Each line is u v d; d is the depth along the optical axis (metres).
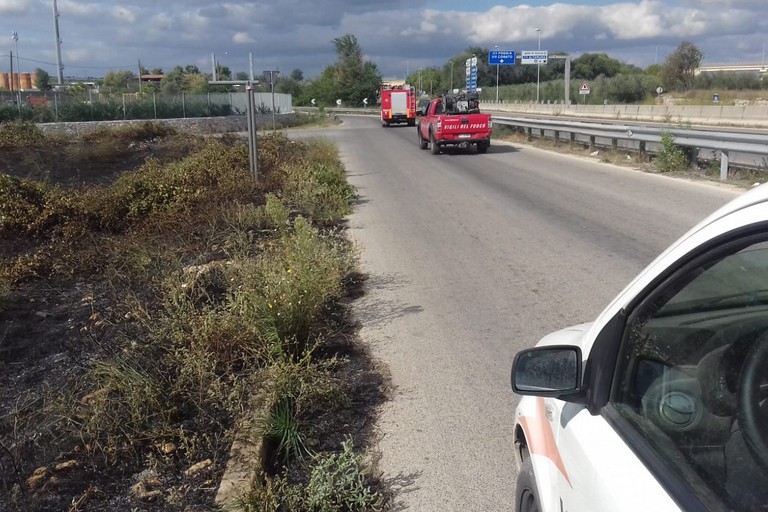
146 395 4.54
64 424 4.49
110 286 7.39
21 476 3.96
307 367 4.86
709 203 11.56
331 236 9.64
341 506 3.64
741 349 1.70
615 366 2.00
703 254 1.66
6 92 47.06
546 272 7.98
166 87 71.56
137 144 25.48
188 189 12.10
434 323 6.43
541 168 18.41
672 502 1.53
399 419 4.61
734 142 13.65
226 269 7.33
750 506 1.42
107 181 17.81
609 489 1.73
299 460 4.11
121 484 3.92
